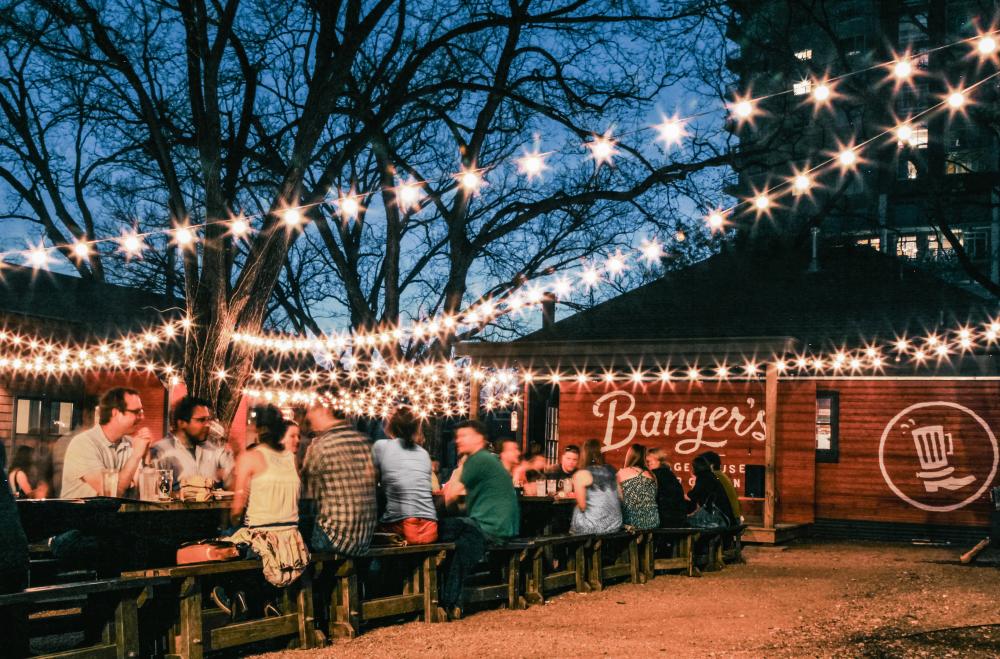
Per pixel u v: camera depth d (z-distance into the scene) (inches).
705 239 1031.0
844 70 999.0
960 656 271.1
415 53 751.1
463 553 358.9
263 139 813.2
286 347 896.3
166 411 991.0
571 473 591.5
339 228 1007.6
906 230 1720.0
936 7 1107.9
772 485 749.3
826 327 889.5
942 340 834.2
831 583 479.2
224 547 283.0
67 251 1076.5
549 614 371.2
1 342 824.9
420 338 1094.4
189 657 264.2
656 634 326.0
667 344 797.2
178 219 639.1
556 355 841.5
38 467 455.8
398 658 279.7
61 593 234.1
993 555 639.1
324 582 318.0
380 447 361.7
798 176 429.4
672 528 520.1
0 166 1056.2
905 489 806.5
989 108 1062.4
